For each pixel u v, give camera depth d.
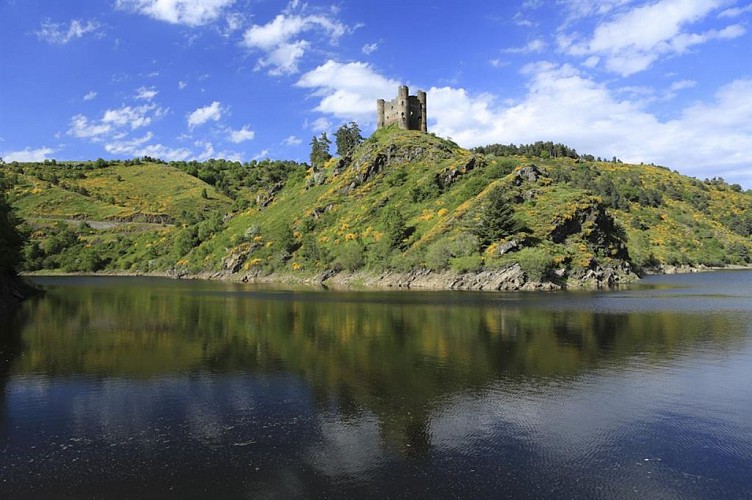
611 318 50.59
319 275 117.12
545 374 29.06
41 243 194.62
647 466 17.45
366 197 139.38
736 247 190.50
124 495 15.52
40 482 16.38
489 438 19.88
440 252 97.00
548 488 15.91
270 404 24.06
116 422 21.80
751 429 20.77
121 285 113.50
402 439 19.78
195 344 38.31
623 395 25.19
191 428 21.03
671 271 157.38
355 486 16.02
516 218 99.38
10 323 49.75
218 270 141.12
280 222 148.50
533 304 63.84
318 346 37.19
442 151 149.88
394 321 49.34
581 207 103.31
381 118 181.88
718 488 15.97
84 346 37.81
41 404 24.27
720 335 40.97
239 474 16.88
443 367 30.72
